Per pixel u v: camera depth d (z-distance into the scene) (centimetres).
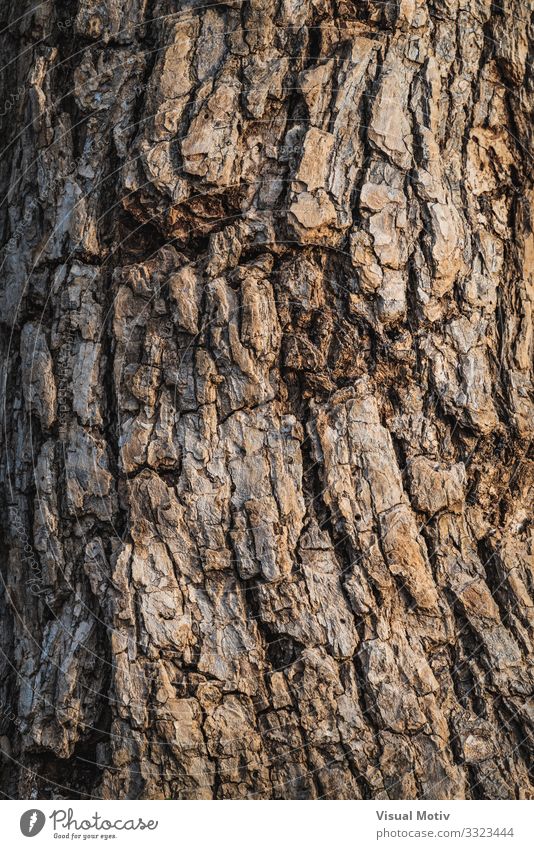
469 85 228
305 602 207
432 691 208
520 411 223
